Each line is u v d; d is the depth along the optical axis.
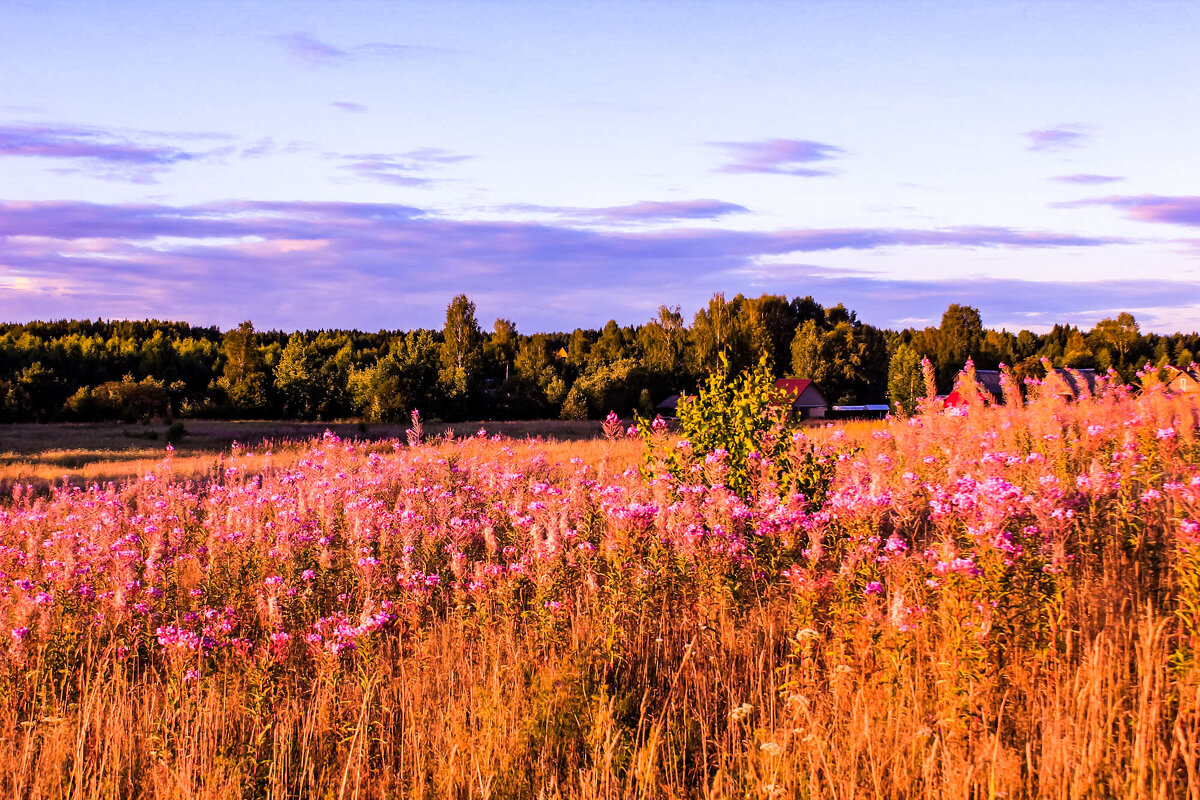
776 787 3.94
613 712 4.77
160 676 6.26
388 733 5.09
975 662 4.48
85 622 6.70
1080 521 6.44
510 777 4.38
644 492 8.02
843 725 4.47
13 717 5.43
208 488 13.43
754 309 87.31
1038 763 3.97
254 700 5.33
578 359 90.88
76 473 23.52
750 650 5.58
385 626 6.26
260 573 7.79
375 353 104.38
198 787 4.50
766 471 7.97
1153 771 3.77
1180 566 5.23
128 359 93.31
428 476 11.85
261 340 130.62
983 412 10.31
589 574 6.46
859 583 5.66
